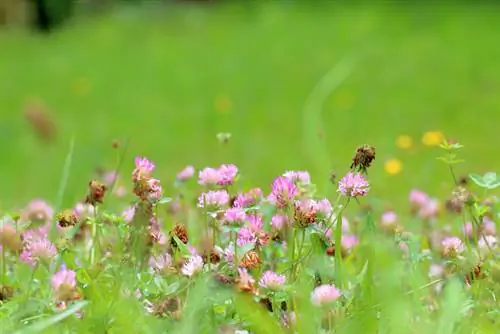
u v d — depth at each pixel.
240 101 17.84
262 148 13.93
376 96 17.39
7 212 3.69
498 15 21.75
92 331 2.76
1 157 13.83
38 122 14.52
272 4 24.36
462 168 11.45
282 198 3.31
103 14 28.45
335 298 2.86
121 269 3.09
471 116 16.05
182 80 19.70
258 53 21.05
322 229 3.30
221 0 27.17
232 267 3.16
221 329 2.83
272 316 2.91
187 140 15.05
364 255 3.72
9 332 2.79
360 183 3.23
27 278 3.44
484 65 18.78
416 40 20.59
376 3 23.08
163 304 2.84
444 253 3.62
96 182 3.52
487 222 4.12
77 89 19.59
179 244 3.17
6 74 21.41
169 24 24.88
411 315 3.00
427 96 17.22
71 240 3.65
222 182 3.59
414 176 9.96
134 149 14.36
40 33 27.02
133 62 21.55
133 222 3.02
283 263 3.49
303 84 18.62
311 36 21.66
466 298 3.19
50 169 12.84
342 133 15.16
